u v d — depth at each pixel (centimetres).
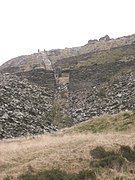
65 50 19438
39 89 10062
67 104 8675
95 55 15075
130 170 2409
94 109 7431
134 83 8406
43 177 2262
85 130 4497
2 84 9050
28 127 5775
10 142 4131
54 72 12800
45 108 8044
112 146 2845
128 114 4475
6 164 2709
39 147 3097
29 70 13738
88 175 2302
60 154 2730
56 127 6481
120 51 14650
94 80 11000
